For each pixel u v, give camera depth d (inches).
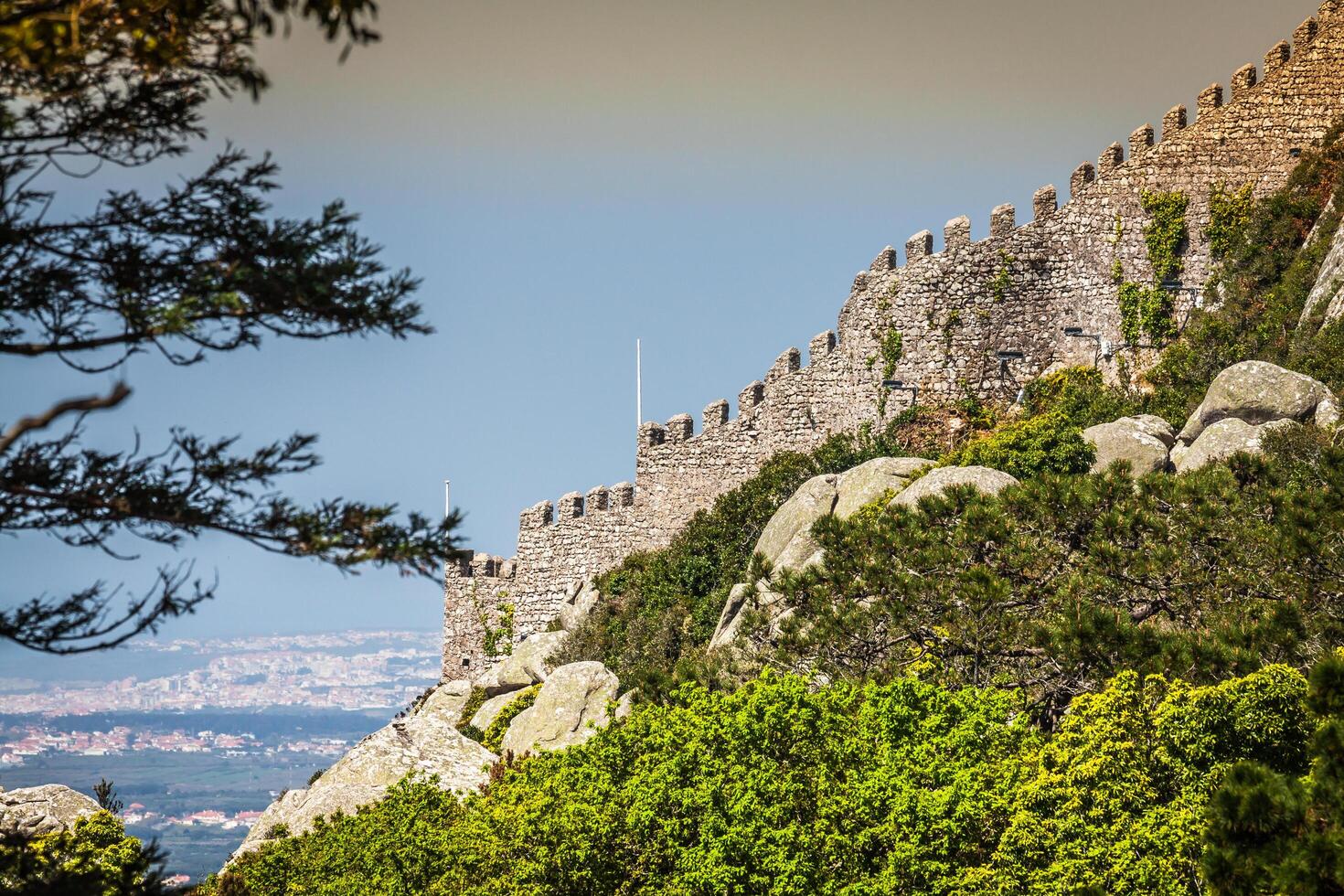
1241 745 4249.5
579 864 4899.1
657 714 5708.7
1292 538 5374.0
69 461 2442.2
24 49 2210.9
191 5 2431.1
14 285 2455.7
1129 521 5826.8
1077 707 4525.1
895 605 5836.6
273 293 2490.2
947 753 4613.7
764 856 4429.1
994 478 7785.4
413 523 2518.5
